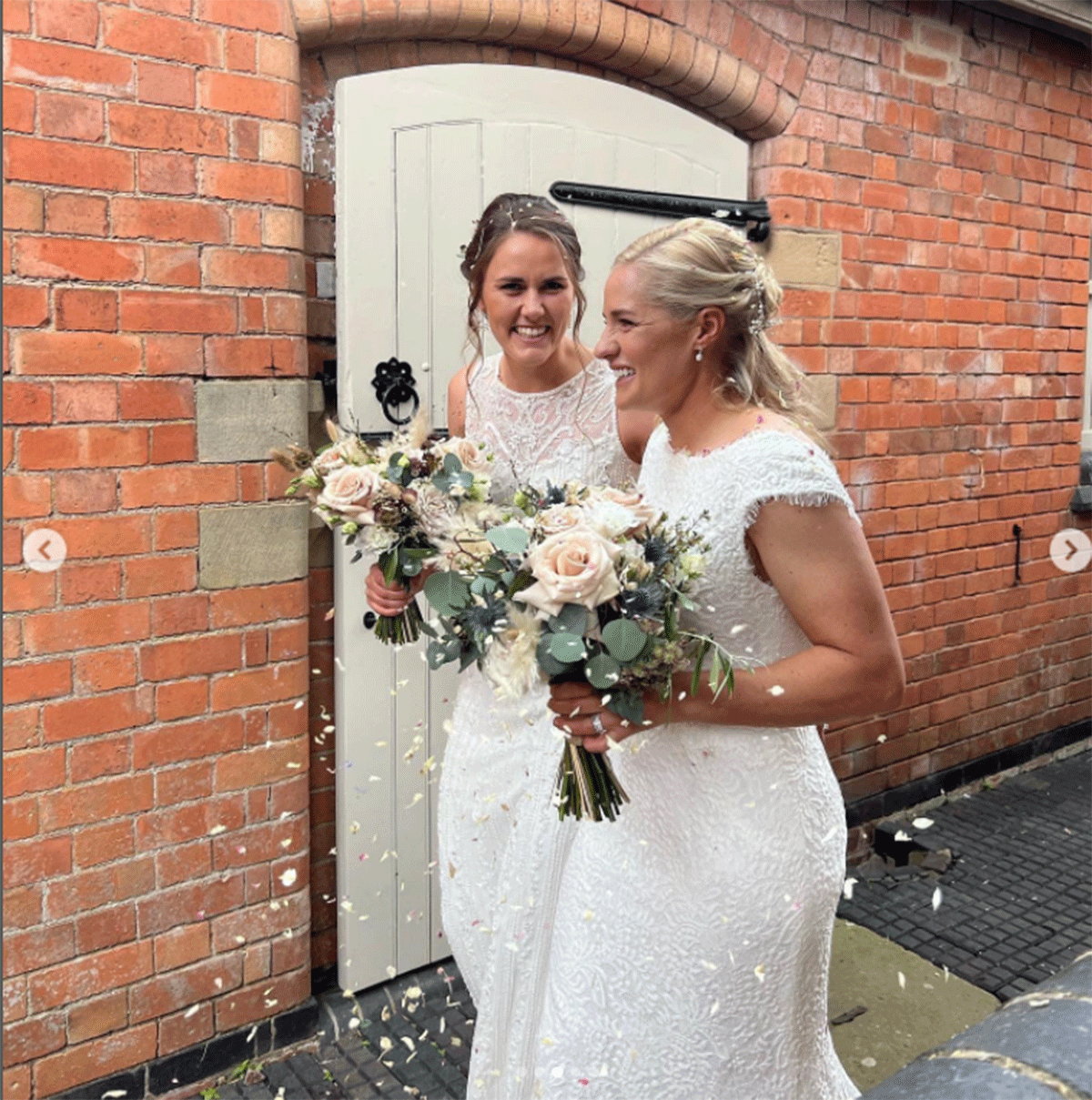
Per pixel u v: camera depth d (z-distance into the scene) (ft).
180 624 8.29
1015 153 14.34
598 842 6.33
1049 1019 2.20
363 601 9.40
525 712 7.39
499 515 6.11
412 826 9.91
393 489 6.24
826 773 6.20
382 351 9.29
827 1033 6.58
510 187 9.83
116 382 7.84
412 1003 9.76
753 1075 5.99
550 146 10.02
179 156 7.98
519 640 5.24
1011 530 15.17
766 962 5.88
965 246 13.88
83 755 7.92
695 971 5.90
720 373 5.84
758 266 5.82
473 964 8.00
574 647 4.98
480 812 7.82
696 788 5.92
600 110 10.30
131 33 7.68
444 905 8.17
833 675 5.41
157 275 7.95
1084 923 11.43
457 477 6.29
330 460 6.72
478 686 7.92
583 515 5.31
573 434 8.11
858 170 12.48
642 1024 6.01
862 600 5.41
